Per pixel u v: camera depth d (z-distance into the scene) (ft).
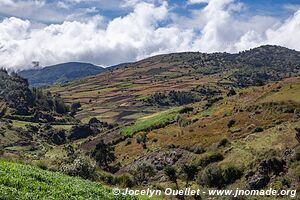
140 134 497.87
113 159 422.00
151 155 389.80
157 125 515.91
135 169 348.79
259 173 237.66
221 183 251.19
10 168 92.84
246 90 527.81
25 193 67.92
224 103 494.59
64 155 515.91
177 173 296.10
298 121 317.63
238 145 317.22
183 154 362.74
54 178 99.14
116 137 551.59
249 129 348.38
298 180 215.51
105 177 195.52
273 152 263.49
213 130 389.80
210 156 307.17
